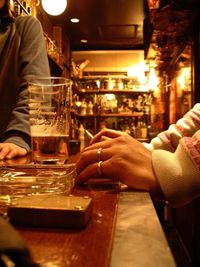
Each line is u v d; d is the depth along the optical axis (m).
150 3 2.34
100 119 6.06
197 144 0.53
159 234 0.29
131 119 6.09
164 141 0.78
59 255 0.24
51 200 0.35
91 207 0.34
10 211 0.31
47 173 0.52
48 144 0.67
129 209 0.38
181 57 3.11
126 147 0.56
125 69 6.08
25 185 0.44
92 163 0.56
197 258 2.31
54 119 0.67
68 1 3.90
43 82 0.68
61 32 4.65
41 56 1.19
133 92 6.04
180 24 2.49
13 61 1.25
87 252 0.25
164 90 4.75
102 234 0.29
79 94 6.11
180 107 3.23
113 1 3.90
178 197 0.51
